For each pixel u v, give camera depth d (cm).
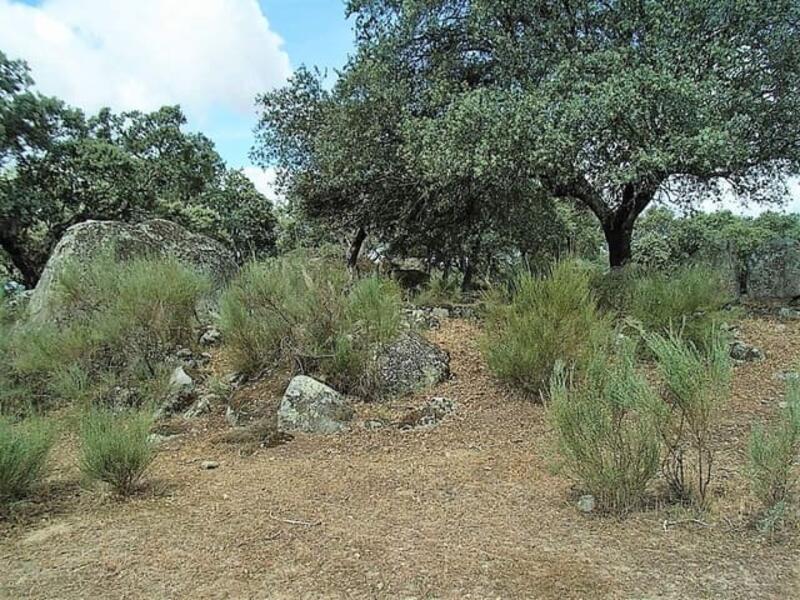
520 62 894
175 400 559
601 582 258
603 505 330
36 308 750
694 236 2083
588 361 482
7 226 1753
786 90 857
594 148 775
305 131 1330
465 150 800
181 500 363
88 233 806
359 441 464
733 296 986
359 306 580
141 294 616
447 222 1305
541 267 734
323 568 276
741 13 788
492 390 552
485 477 386
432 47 1023
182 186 2341
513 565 274
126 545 304
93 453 369
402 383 558
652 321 611
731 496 336
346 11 1041
